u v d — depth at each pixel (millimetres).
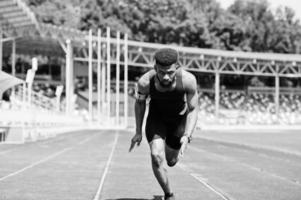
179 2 116812
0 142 29812
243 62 94250
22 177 12820
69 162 17484
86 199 9422
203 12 126438
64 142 31938
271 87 112938
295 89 112312
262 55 92438
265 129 87938
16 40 59969
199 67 91312
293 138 47625
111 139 36969
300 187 11844
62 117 51969
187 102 8344
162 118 8422
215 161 19547
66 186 11203
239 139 44219
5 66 84938
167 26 113250
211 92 106000
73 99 63000
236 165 17844
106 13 110500
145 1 113750
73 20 102250
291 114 103000
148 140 8422
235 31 122812
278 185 12180
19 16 45906
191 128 8266
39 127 37625
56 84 81312
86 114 74188
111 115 84188
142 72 103062
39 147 26000
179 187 11500
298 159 21047
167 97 8172
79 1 110062
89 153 22266
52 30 56094
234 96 106438
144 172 14539
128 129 68938
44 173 13844
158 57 7801
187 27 114625
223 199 9766
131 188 11047
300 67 99125
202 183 12328
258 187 11719
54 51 70312
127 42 79750
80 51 82188
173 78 8016
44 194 9984
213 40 118938
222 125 88500
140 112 8508
